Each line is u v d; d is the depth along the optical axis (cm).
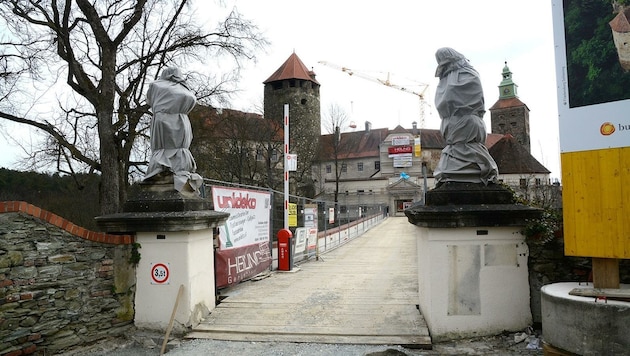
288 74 6500
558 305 523
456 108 705
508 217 649
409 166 7169
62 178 2775
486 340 641
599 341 485
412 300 836
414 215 668
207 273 786
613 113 530
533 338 624
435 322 655
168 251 718
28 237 591
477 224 651
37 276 598
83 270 657
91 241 670
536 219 651
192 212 721
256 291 962
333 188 7431
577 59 555
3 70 1780
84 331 653
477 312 652
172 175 752
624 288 543
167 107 758
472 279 656
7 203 574
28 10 1781
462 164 696
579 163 549
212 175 3806
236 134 4369
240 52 2128
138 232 727
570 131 556
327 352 612
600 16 544
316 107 6700
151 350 657
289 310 795
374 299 856
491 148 5450
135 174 2273
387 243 2302
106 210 1806
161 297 715
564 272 648
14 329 568
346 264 1458
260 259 1171
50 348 608
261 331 693
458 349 616
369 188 7206
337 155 6969
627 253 514
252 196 1131
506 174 5125
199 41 2067
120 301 705
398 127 7350
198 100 2152
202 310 755
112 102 1870
